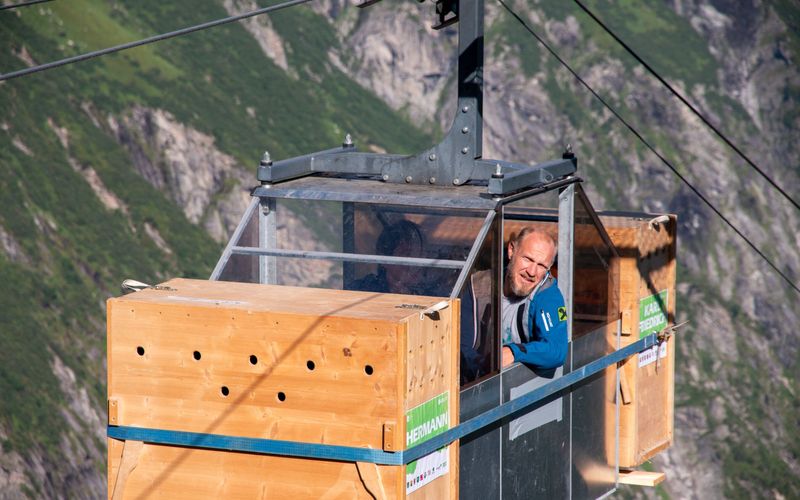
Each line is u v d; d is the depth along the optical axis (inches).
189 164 5177.2
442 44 6801.2
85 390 3900.1
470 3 604.4
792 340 6082.7
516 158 6491.1
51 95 4987.7
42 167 4623.5
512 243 593.6
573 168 624.1
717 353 5861.2
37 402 3683.6
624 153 6525.6
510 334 586.6
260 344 485.4
